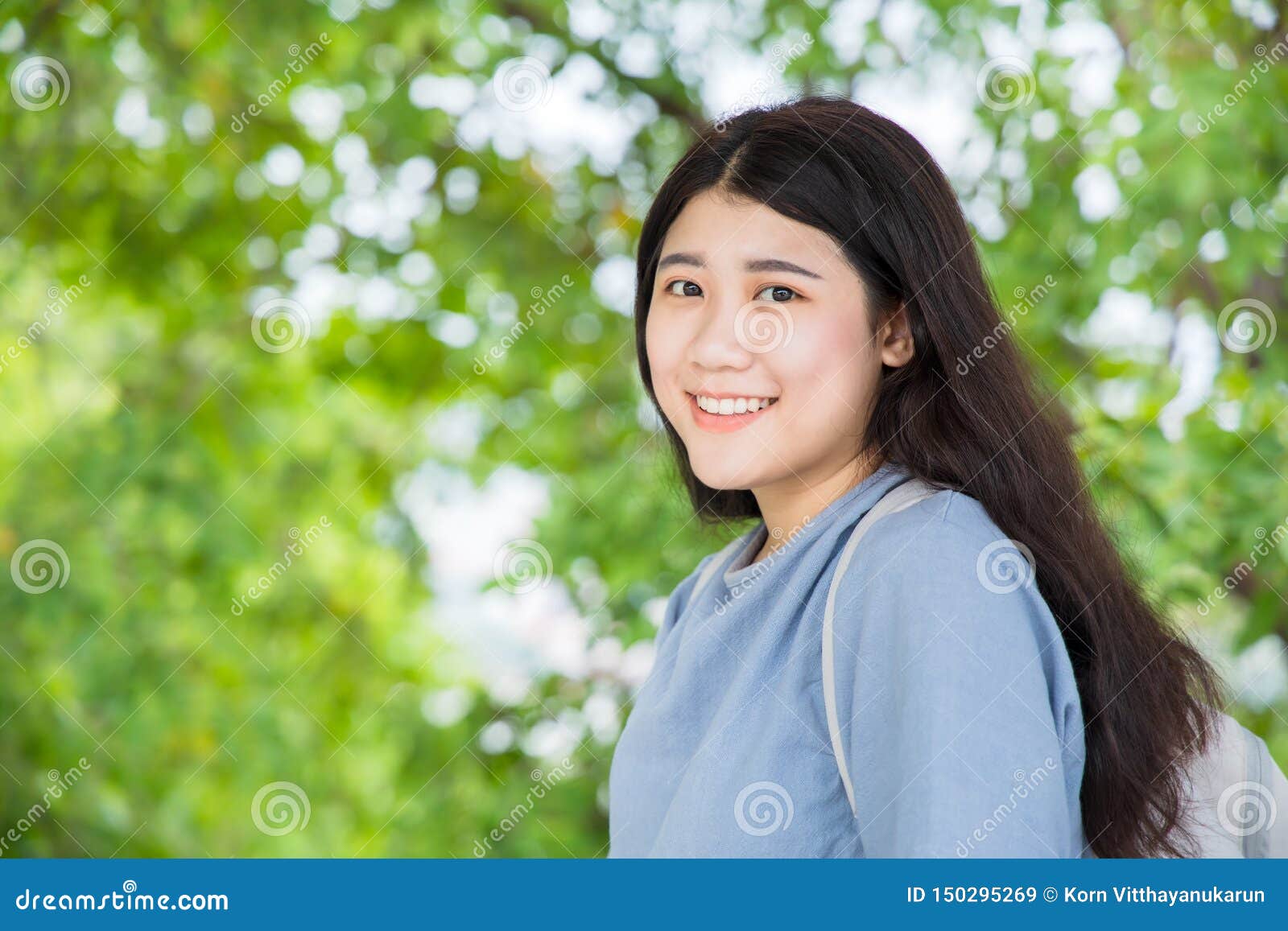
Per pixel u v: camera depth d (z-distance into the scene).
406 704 5.34
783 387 1.66
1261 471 3.77
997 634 1.39
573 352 5.21
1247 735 1.81
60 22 4.70
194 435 5.27
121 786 4.98
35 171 4.89
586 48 4.80
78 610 4.96
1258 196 3.83
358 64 4.87
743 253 1.67
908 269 1.69
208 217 5.02
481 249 5.07
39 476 5.15
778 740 1.53
